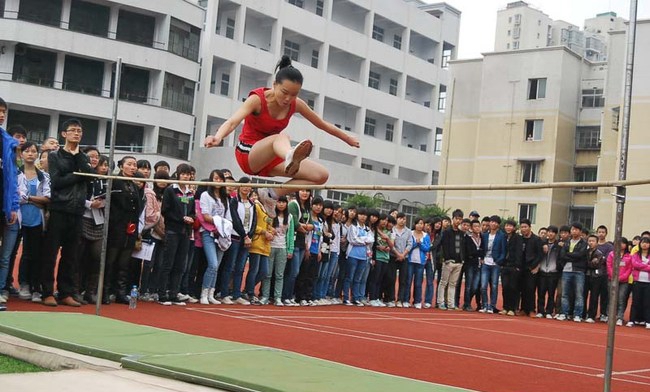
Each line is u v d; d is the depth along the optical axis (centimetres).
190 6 3259
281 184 495
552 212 3359
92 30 3080
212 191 988
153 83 3184
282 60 491
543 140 3362
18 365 501
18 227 784
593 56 7175
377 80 4338
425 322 1038
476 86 3638
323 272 1192
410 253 1350
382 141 4238
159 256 959
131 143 3194
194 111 3406
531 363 674
